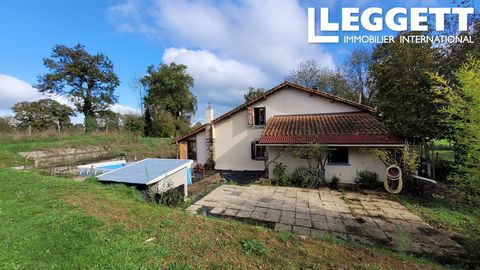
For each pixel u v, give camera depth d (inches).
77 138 1083.9
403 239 213.8
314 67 1401.3
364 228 242.4
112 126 1503.4
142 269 118.9
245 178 529.0
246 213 282.4
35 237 148.3
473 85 173.3
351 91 1284.4
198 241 154.3
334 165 449.1
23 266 119.3
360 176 420.2
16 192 260.2
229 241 156.8
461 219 264.5
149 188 304.5
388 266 138.7
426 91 416.8
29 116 1403.8
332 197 356.8
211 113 635.5
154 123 1581.0
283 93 594.9
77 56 1407.5
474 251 177.5
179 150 676.1
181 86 1893.5
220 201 328.8
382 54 582.6
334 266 132.6
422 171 463.2
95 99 1486.2
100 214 195.2
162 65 1866.4
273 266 128.6
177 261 129.3
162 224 178.1
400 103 450.3
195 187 415.8
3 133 924.0
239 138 618.8
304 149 435.8
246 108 613.3
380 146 395.9
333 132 451.2
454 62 415.5
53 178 343.9
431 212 289.0
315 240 172.1
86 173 480.7
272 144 454.3
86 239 147.9
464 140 181.8
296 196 359.9
